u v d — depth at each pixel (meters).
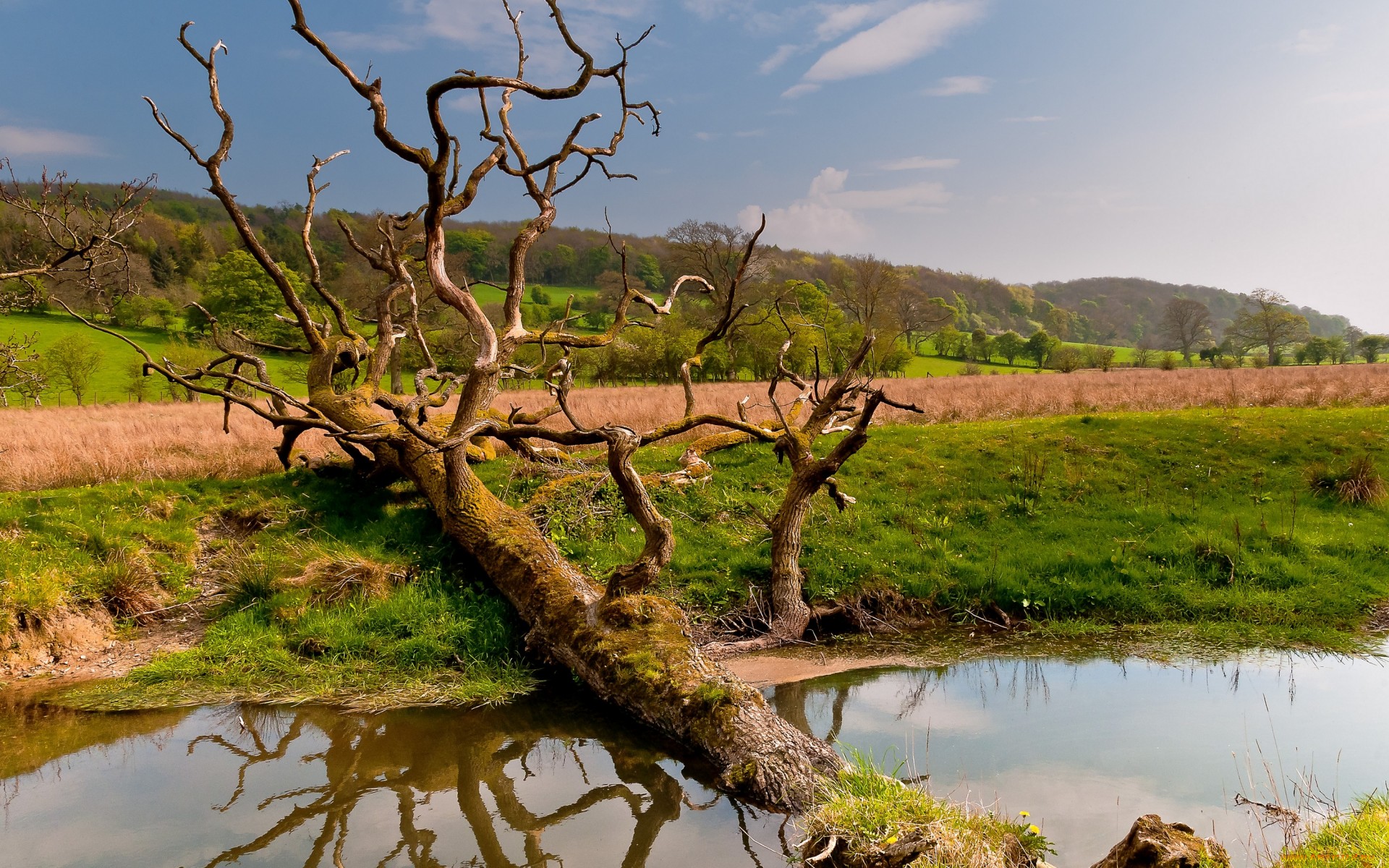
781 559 10.12
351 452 12.90
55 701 8.18
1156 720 7.35
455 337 27.67
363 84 9.23
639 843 5.63
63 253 10.77
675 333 50.25
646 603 8.38
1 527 10.52
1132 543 11.56
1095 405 21.16
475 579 10.42
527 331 11.00
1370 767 6.30
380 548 11.16
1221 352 90.50
